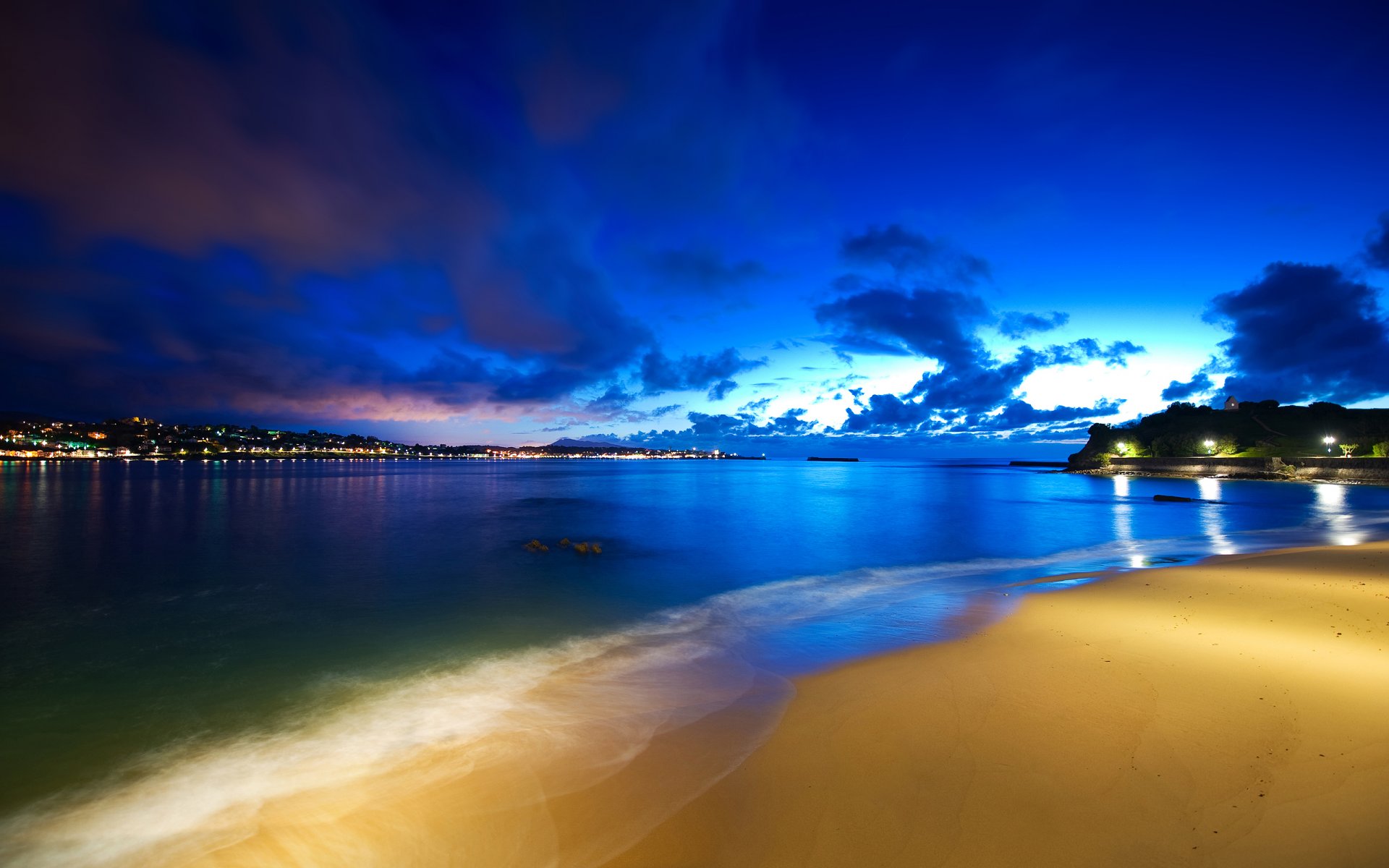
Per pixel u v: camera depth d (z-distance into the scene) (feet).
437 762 24.94
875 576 68.33
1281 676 29.84
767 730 26.16
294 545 91.25
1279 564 62.69
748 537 104.42
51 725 29.60
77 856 19.85
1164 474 355.36
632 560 79.46
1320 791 19.42
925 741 23.98
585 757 24.59
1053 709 26.50
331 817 21.42
